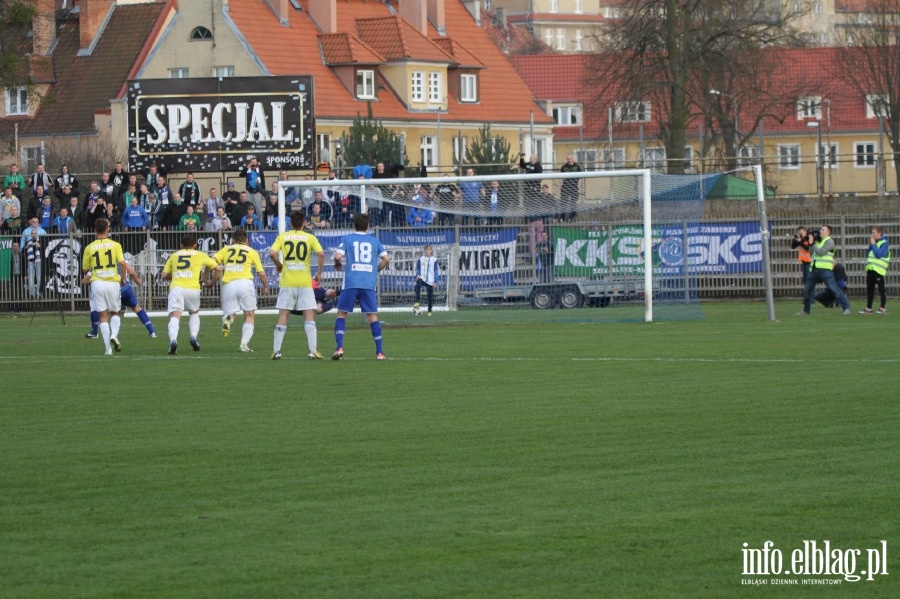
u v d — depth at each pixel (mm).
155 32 179250
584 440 34156
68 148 170375
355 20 182000
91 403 42781
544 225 86688
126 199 107750
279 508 26859
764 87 164375
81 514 26531
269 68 165750
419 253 88062
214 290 101500
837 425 35844
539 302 86875
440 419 38125
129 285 71875
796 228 113000
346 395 43938
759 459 31203
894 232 112438
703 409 39219
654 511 26219
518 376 49000
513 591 21203
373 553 23406
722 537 24234
